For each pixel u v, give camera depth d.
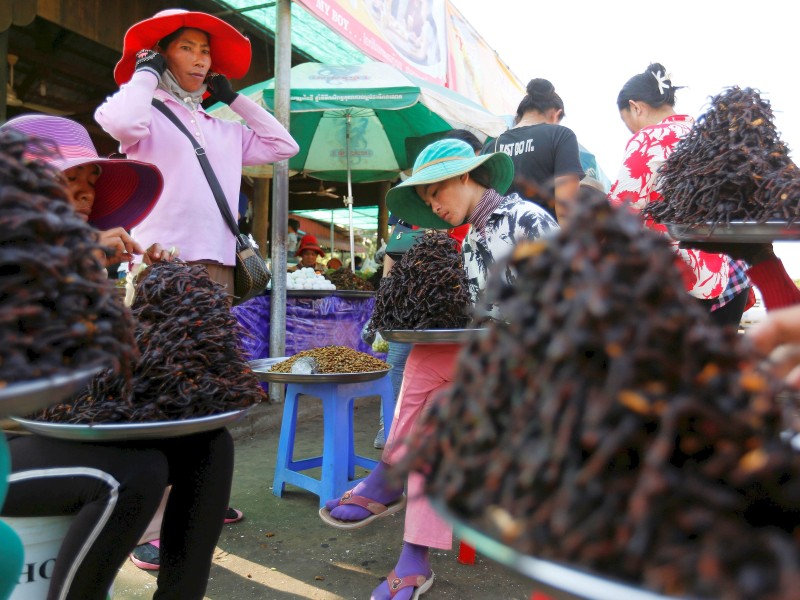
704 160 1.59
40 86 5.98
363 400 5.55
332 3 4.76
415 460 0.67
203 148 2.72
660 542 0.48
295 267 6.51
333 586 2.24
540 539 0.52
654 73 2.89
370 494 2.55
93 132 6.82
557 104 3.50
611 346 0.53
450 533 2.09
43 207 0.85
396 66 6.29
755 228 1.44
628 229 0.60
